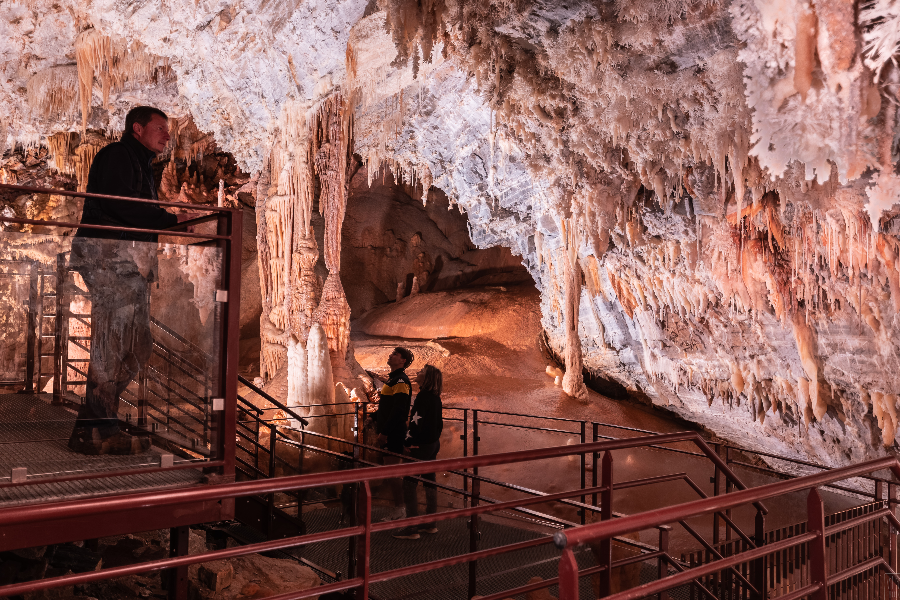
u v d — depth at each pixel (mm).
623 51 6328
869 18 4320
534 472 11102
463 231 21984
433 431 5848
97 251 2867
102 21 8914
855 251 7570
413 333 17812
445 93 9812
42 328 2754
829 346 8945
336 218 11445
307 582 4301
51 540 2445
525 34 6609
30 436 2674
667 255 9492
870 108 4684
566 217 9273
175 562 1892
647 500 10820
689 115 6820
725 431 13000
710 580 3627
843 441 10188
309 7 8016
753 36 4785
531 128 8141
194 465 2809
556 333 14781
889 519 3332
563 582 1705
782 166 5062
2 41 10086
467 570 4734
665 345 11664
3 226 2713
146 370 2863
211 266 2945
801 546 3934
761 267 8578
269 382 11812
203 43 9242
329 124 11188
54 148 14523
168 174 15859
